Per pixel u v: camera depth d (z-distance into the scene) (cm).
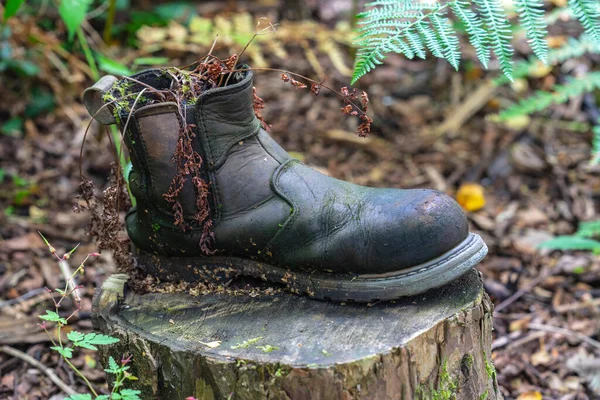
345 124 202
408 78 219
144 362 120
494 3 122
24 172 182
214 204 122
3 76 203
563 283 164
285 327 119
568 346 153
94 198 128
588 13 124
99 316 124
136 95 122
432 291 122
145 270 128
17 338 149
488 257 169
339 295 121
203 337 119
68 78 192
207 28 195
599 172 187
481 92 210
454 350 119
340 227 120
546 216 177
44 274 161
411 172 188
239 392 116
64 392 143
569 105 208
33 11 210
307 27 202
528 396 145
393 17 123
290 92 210
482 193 180
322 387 114
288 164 123
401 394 117
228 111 120
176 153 119
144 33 194
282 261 122
